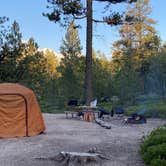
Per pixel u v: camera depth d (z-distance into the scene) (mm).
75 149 11781
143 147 10695
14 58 24250
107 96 36969
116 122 20969
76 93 34375
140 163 10055
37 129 14906
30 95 15000
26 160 10422
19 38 24484
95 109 22734
